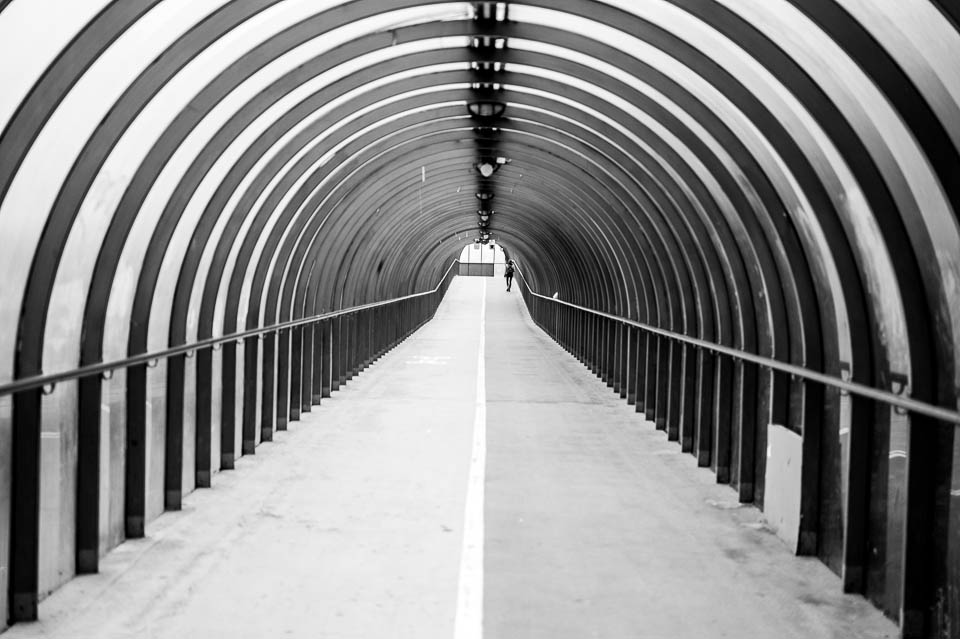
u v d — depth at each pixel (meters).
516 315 42.00
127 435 6.78
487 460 9.84
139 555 6.45
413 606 5.58
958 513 4.83
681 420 10.70
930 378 5.06
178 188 6.90
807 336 6.71
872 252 5.60
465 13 7.60
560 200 18.02
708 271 9.41
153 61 5.42
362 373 18.44
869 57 4.49
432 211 23.11
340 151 11.13
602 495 8.44
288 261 11.59
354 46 7.66
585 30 7.68
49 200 5.11
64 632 5.07
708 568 6.40
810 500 6.67
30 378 4.85
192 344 7.64
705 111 7.37
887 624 5.42
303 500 8.05
